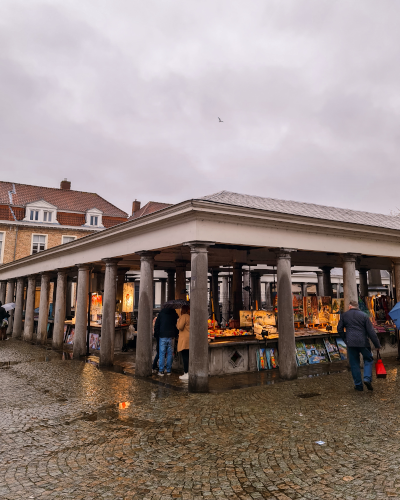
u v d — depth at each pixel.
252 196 11.55
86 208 35.38
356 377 7.59
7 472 4.02
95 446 4.74
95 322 14.95
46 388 8.04
